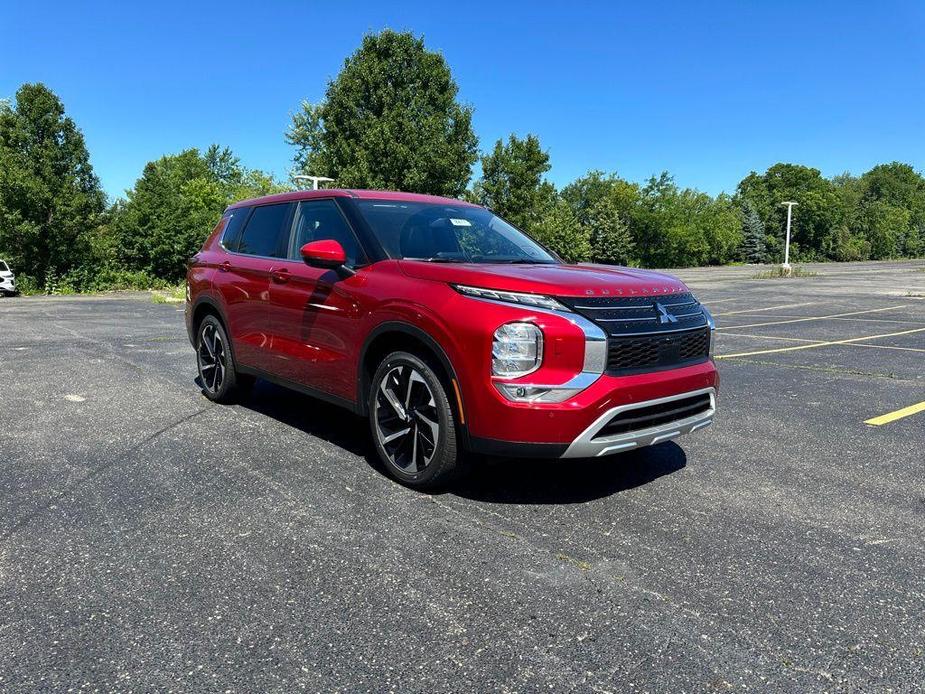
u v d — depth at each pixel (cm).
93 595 267
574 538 324
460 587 276
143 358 852
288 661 225
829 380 743
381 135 3222
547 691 211
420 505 363
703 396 385
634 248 7231
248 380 583
